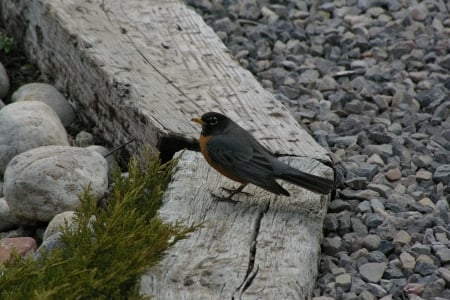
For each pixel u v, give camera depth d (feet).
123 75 45.32
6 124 43.19
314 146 41.24
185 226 33.94
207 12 59.82
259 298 30.27
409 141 45.60
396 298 33.60
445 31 56.44
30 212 39.22
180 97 44.11
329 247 36.52
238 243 33.37
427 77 52.21
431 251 36.19
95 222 33.42
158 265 31.45
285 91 50.85
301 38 56.70
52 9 50.29
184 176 37.78
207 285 30.73
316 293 33.63
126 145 44.11
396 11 59.11
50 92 48.78
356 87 51.29
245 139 36.58
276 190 35.01
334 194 40.63
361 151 45.24
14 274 29.45
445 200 40.29
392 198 40.14
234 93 44.98
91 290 29.12
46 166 39.22
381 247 36.63
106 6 51.70
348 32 56.75
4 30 56.70
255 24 58.54
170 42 49.06
